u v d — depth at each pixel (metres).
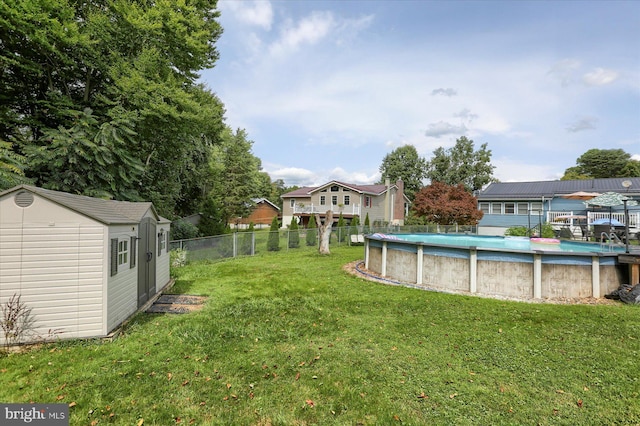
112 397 2.90
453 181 39.50
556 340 4.20
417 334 4.47
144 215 5.87
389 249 8.56
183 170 16.70
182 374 3.33
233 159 27.06
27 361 3.53
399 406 2.79
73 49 10.27
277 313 5.50
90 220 4.23
